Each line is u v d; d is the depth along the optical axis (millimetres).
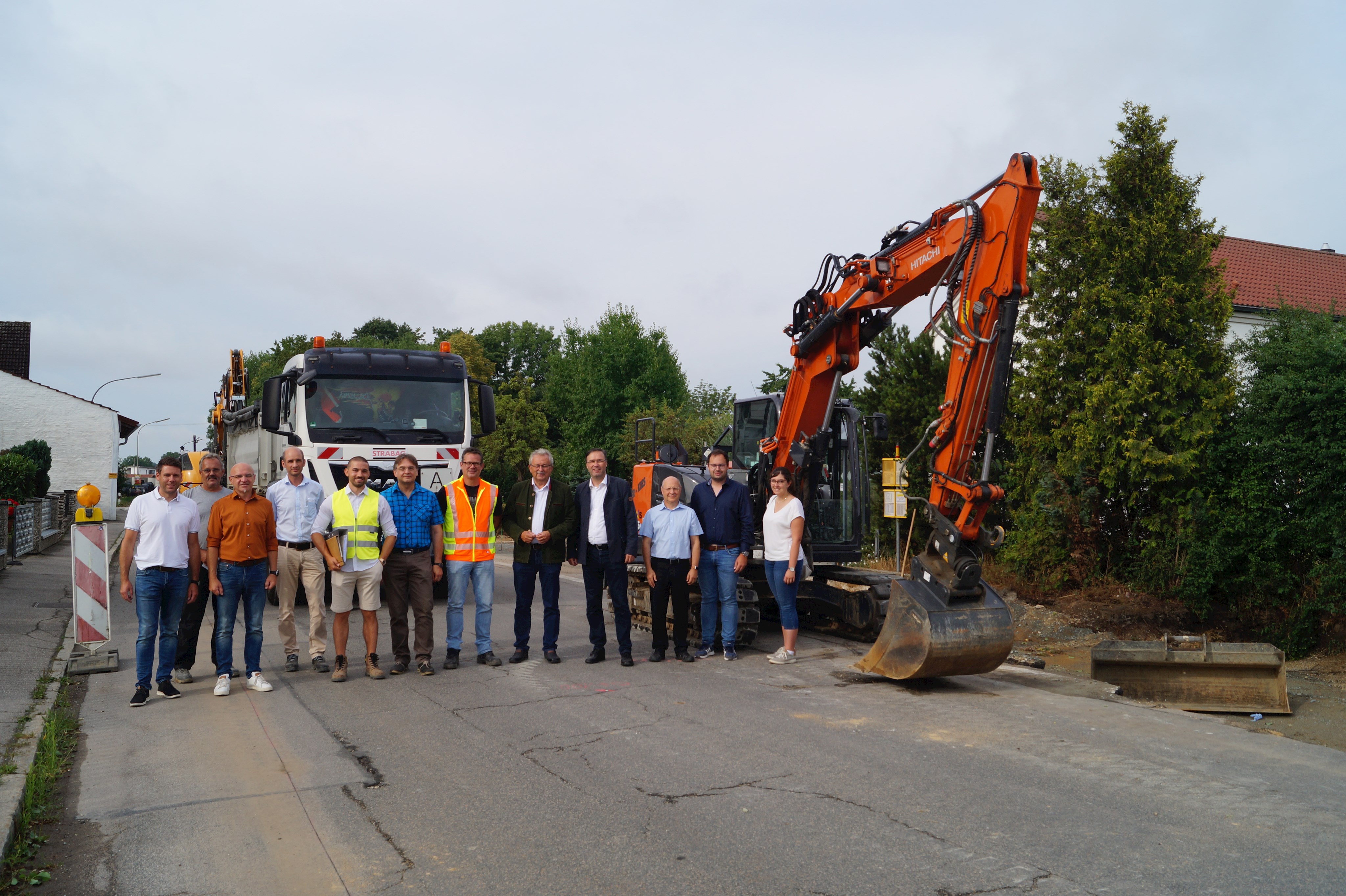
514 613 11695
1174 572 11969
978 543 7555
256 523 7379
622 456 36812
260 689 7363
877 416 10469
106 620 8281
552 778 5098
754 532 9508
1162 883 3660
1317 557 11047
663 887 3678
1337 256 28078
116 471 38438
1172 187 12781
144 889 3738
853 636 10133
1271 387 11266
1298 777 5012
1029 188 7008
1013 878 3717
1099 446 12555
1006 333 7156
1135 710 6641
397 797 4809
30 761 5203
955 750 5570
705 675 7973
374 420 12242
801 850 4023
